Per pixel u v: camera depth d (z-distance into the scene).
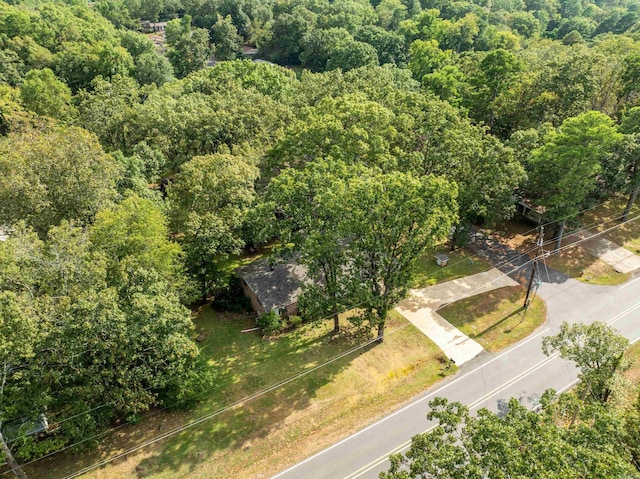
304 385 27.33
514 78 52.00
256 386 27.28
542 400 17.22
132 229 26.52
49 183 29.48
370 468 22.38
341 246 31.06
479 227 44.47
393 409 25.73
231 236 32.97
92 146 31.86
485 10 103.69
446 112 39.78
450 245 41.16
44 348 19.77
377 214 25.50
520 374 27.92
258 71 64.00
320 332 31.80
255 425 24.81
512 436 13.00
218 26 101.88
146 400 23.59
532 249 40.72
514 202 40.09
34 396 20.14
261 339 31.38
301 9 106.19
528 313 33.22
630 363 22.03
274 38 105.31
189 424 24.88
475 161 36.69
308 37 95.50
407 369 28.48
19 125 44.66
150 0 119.19
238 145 41.06
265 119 44.53
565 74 47.28
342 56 82.62
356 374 28.06
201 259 32.59
